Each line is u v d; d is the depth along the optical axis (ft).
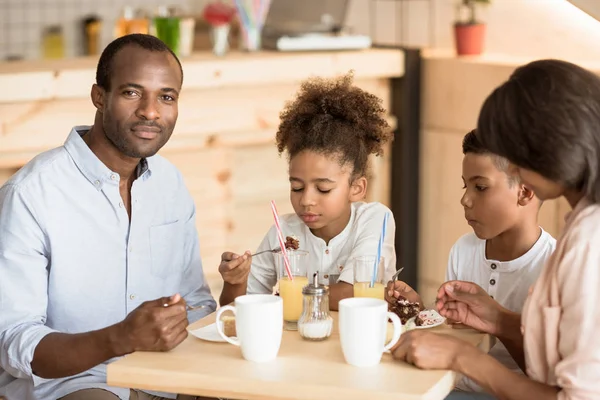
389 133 8.24
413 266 14.78
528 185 5.59
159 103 7.14
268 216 13.91
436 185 14.32
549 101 5.24
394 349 5.74
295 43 13.75
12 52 16.71
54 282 7.13
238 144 13.11
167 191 7.84
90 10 17.30
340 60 13.57
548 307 5.55
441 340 5.66
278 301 5.67
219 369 5.51
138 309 5.96
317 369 5.51
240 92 12.93
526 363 5.84
